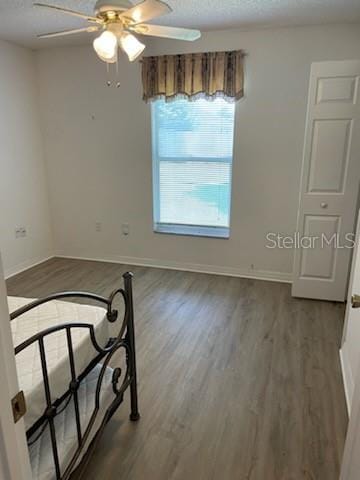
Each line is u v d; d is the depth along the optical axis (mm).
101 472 1715
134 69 3895
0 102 3801
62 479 1398
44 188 4562
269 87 3551
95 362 1823
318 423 1997
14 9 2881
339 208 3242
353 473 1267
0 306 701
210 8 2891
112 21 2119
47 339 1718
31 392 1380
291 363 2531
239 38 3508
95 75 4047
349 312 2457
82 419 1610
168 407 2115
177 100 3850
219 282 3969
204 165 4043
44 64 4184
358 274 2254
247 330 2963
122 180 4297
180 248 4301
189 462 1765
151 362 2533
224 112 3820
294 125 3580
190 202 4211
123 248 4535
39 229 4531
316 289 3498
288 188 3758
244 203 3928
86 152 4336
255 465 1746
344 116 3041
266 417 2041
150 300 3516
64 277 4098
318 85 3031
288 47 3416
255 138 3715
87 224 4598
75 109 4230
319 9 2920
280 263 3984
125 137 4141
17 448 763
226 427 1973
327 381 2344
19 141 4094
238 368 2475
